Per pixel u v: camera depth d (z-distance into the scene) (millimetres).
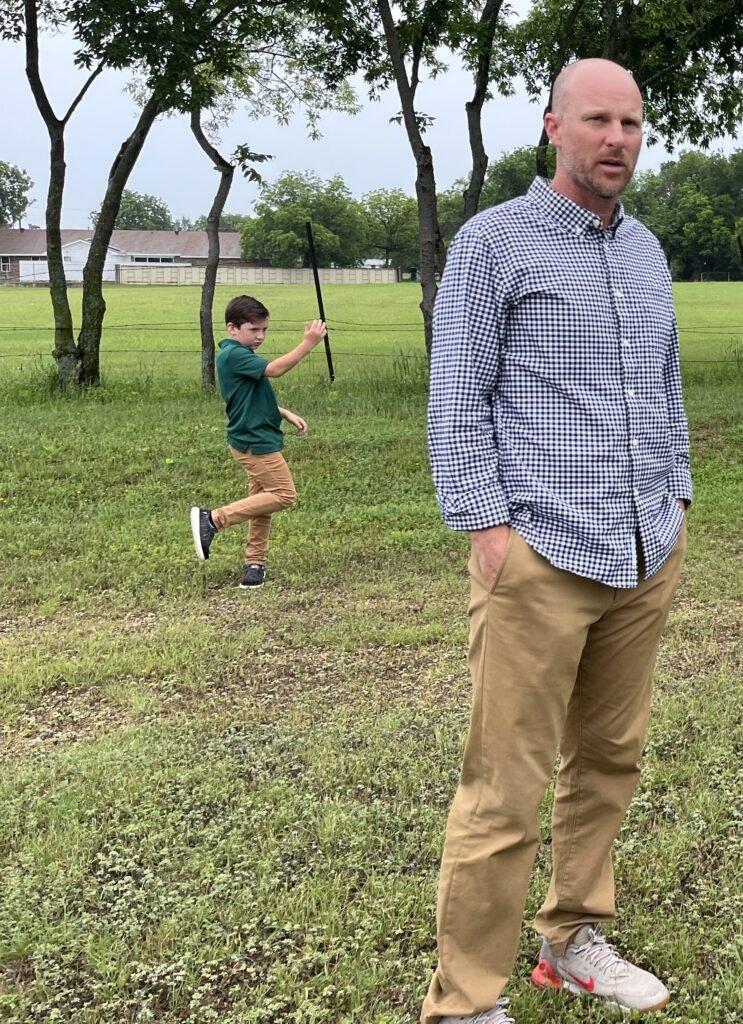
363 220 122250
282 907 3043
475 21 14461
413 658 5234
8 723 4547
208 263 15820
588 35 17125
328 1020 2641
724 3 15961
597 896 2721
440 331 2424
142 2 13484
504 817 2422
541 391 2387
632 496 2439
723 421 12273
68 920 3008
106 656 5289
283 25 15836
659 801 3637
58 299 15258
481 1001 2459
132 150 15211
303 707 4586
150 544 7500
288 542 7512
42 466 9859
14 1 14609
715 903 3053
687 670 4883
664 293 2607
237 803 3676
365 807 3605
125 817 3602
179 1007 2691
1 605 6293
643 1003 2635
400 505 8641
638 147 2398
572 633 2389
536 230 2412
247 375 6359
